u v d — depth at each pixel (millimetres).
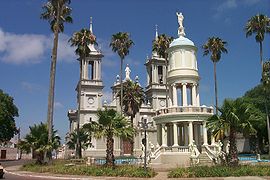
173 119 45875
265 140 74062
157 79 97688
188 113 45188
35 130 43469
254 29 58781
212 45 63156
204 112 46281
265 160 43250
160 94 96750
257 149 67250
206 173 28281
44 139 43031
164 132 46688
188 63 49844
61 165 39406
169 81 50781
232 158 30469
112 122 34656
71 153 86688
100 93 91625
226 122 30344
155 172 32250
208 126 31578
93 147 84062
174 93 49625
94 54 92938
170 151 44625
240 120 30297
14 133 78938
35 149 43094
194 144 44000
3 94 76000
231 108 30469
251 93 75250
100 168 33250
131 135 35781
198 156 40562
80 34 59625
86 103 90312
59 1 48344
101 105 91188
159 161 44062
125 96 67688
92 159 45000
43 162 43344
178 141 49719
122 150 78000
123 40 65500
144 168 31500
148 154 45094
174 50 50625
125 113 67500
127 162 44406
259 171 28688
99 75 92750
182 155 43094
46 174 34438
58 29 47562
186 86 49594
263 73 61062
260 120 31734
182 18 53812
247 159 45750
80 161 47469
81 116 88688
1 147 99312
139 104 68125
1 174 30594
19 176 34094
